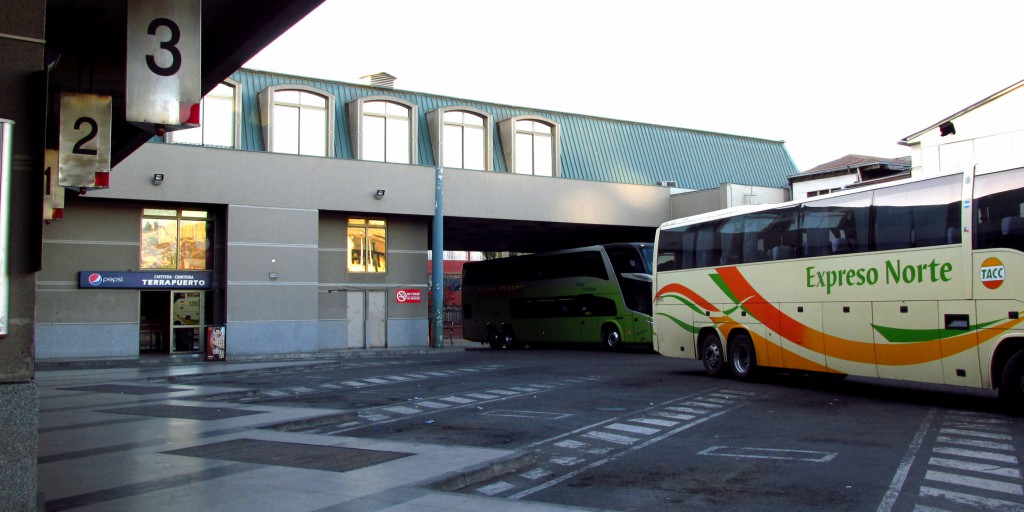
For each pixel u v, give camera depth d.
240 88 33.19
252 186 31.97
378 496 7.51
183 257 31.91
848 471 8.95
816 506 7.48
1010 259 12.78
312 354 32.44
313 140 34.16
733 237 19.41
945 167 31.31
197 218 32.22
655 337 22.16
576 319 35.09
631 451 10.59
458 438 11.80
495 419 13.70
